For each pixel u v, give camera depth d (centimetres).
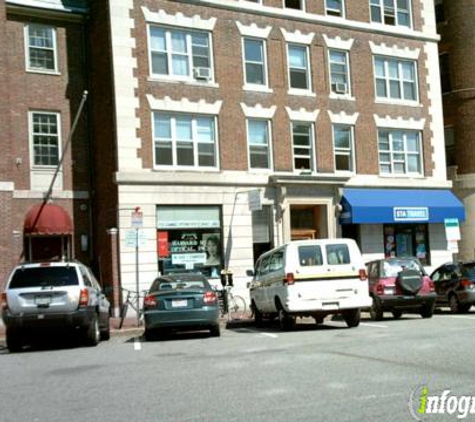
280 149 2688
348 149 2877
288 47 2770
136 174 2352
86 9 2545
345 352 1134
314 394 786
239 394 805
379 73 3006
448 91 3419
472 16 3366
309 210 2817
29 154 2386
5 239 2192
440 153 3116
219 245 2520
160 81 2456
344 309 1638
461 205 3031
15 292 1434
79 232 2459
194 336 1642
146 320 1548
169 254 2419
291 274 1630
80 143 2502
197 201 2475
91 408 768
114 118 2370
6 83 2247
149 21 2456
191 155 2512
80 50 2534
